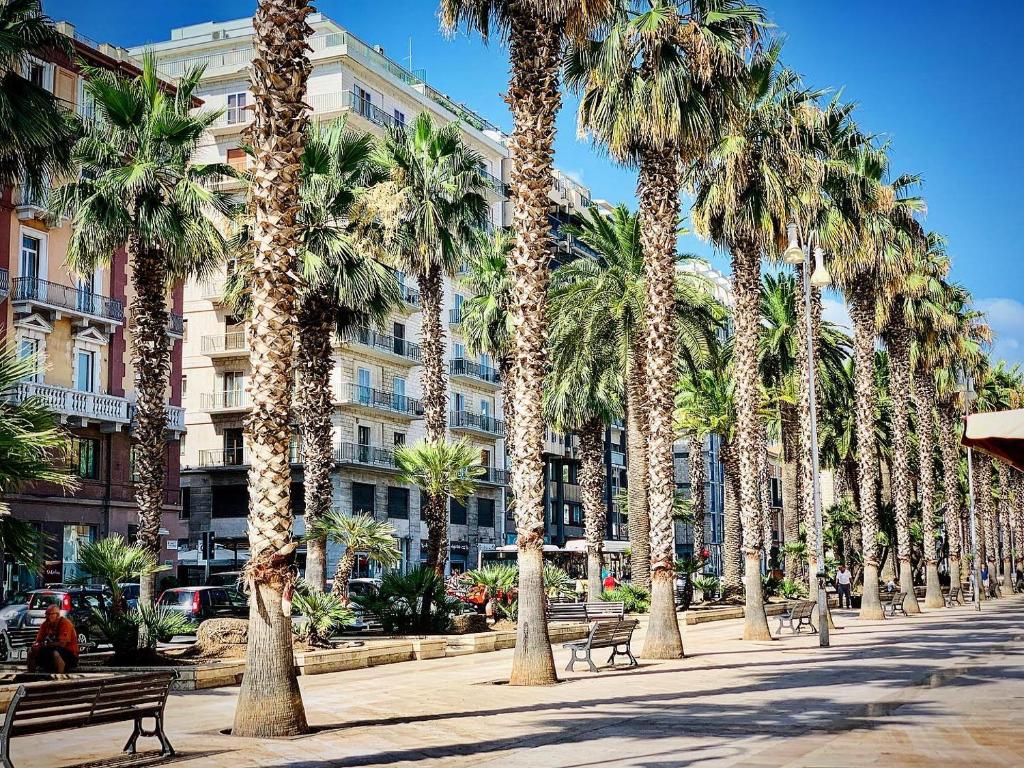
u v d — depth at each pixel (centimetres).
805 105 2827
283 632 1191
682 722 1250
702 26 2219
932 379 5212
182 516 5897
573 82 2297
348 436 5675
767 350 4984
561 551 5884
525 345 1722
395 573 2847
